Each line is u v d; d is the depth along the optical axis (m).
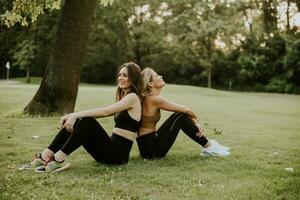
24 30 35.44
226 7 46.75
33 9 11.13
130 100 5.01
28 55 41.91
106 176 4.55
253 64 50.78
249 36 49.91
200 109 15.38
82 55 11.05
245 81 54.28
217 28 45.41
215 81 56.22
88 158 5.55
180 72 53.88
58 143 4.89
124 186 4.20
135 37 49.94
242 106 18.52
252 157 5.97
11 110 12.02
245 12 48.28
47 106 10.85
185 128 5.70
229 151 6.39
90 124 4.77
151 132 5.48
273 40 50.59
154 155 5.54
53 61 10.89
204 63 49.53
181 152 6.23
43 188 4.07
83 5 10.77
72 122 4.72
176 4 47.50
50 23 41.59
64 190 4.00
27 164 5.07
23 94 20.09
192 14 47.50
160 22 49.28
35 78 49.94
